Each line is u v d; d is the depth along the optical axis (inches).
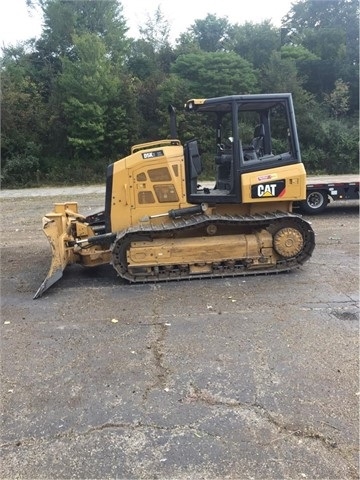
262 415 126.0
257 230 255.9
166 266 247.1
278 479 103.1
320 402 130.9
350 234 359.9
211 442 116.0
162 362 157.4
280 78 1155.9
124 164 257.1
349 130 1127.0
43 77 1219.2
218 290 230.5
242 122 296.7
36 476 106.7
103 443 117.0
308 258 254.4
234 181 247.9
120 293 233.0
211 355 160.9
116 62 1216.2
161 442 116.6
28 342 177.9
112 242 258.8
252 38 1341.0
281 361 154.6
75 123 1067.9
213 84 1113.4
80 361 160.7
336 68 1322.6
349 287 229.3
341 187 452.8
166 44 1414.9
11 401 137.3
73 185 1016.9
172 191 256.1
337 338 171.0
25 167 1043.3
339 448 112.5
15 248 354.3
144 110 1161.4
